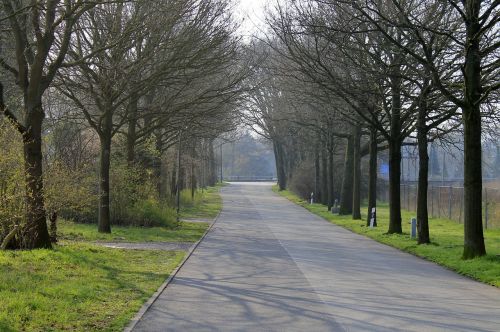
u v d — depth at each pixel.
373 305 9.57
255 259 15.92
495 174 76.12
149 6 18.09
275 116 44.56
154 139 30.14
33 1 13.19
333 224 31.39
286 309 9.17
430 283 12.05
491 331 7.82
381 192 59.16
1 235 14.44
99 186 22.80
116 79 20.28
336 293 10.68
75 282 10.39
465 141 15.17
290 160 71.56
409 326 8.06
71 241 18.42
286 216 37.41
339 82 21.06
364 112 24.91
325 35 18.09
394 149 23.67
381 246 20.16
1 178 13.56
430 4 19.92
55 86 20.08
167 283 11.55
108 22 18.83
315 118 35.03
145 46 20.94
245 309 9.15
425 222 19.77
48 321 7.58
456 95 19.06
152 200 28.16
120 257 15.05
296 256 16.73
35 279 10.20
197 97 23.73
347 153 38.22
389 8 17.23
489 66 15.14
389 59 22.28
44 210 14.38
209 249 18.45
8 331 6.82
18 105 19.83
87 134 31.02
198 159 52.12
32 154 13.83
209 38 21.59
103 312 8.53
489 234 24.75
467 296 10.53
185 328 7.87
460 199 32.84
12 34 16.69
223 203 52.34
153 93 27.70
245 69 25.67
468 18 14.52
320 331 7.72
